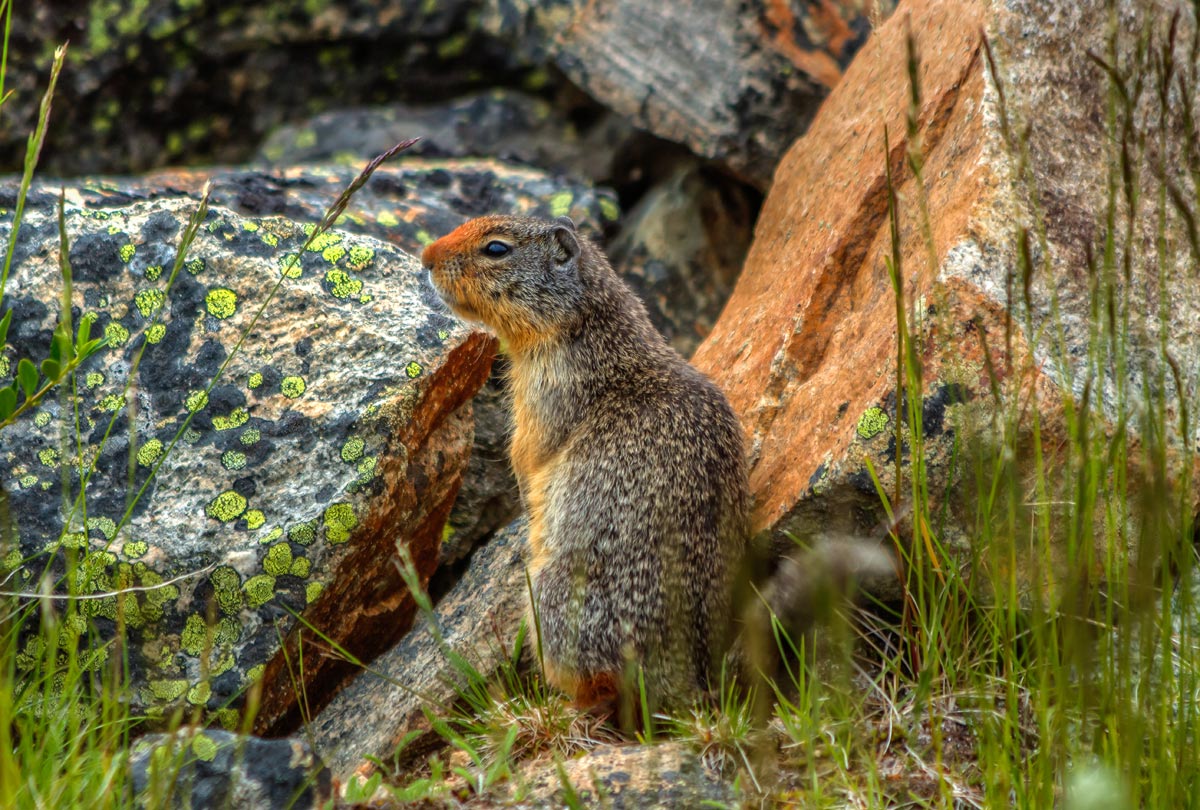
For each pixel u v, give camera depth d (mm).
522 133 17578
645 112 16281
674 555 9602
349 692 10641
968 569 9273
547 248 11141
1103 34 10828
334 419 10188
